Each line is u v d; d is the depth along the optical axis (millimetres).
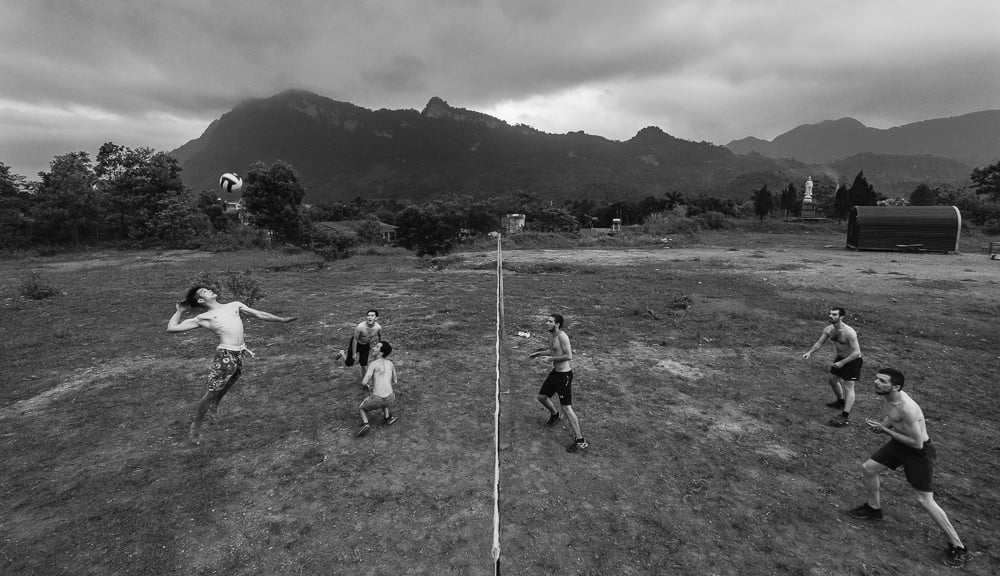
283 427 6715
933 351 10438
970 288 17719
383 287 20125
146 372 9078
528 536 4484
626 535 4527
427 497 5086
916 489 4316
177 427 6723
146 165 46844
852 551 4328
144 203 46625
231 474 5523
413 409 7359
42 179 45438
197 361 9773
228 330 6039
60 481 5359
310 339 11453
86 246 43031
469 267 28203
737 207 81812
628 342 11281
